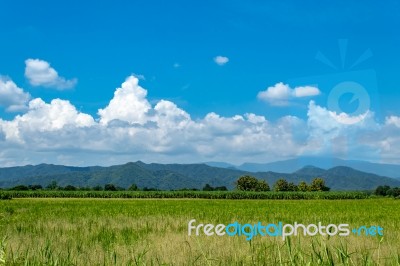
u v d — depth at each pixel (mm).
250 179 156500
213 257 12156
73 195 106500
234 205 58938
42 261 10102
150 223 25797
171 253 13562
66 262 10375
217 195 103375
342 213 40406
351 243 15438
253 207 53062
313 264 8875
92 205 57812
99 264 11922
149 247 14984
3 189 126375
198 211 43281
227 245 14984
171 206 55594
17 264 10164
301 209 48062
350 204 63031
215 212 41125
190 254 12727
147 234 20422
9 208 44500
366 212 42625
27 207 51281
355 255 11945
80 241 17406
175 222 26484
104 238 19156
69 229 23016
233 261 11125
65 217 33188
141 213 40188
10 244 14359
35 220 29375
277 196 101188
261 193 102000
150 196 106000
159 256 13102
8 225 24453
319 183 151375
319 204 62781
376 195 118938
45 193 106125
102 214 38562
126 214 37719
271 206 55969
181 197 105562
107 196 106562
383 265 10297
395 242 16484
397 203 67438
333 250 12023
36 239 17531
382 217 34938
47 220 28953
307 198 100625
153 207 52719
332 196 100250
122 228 23688
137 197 105625
